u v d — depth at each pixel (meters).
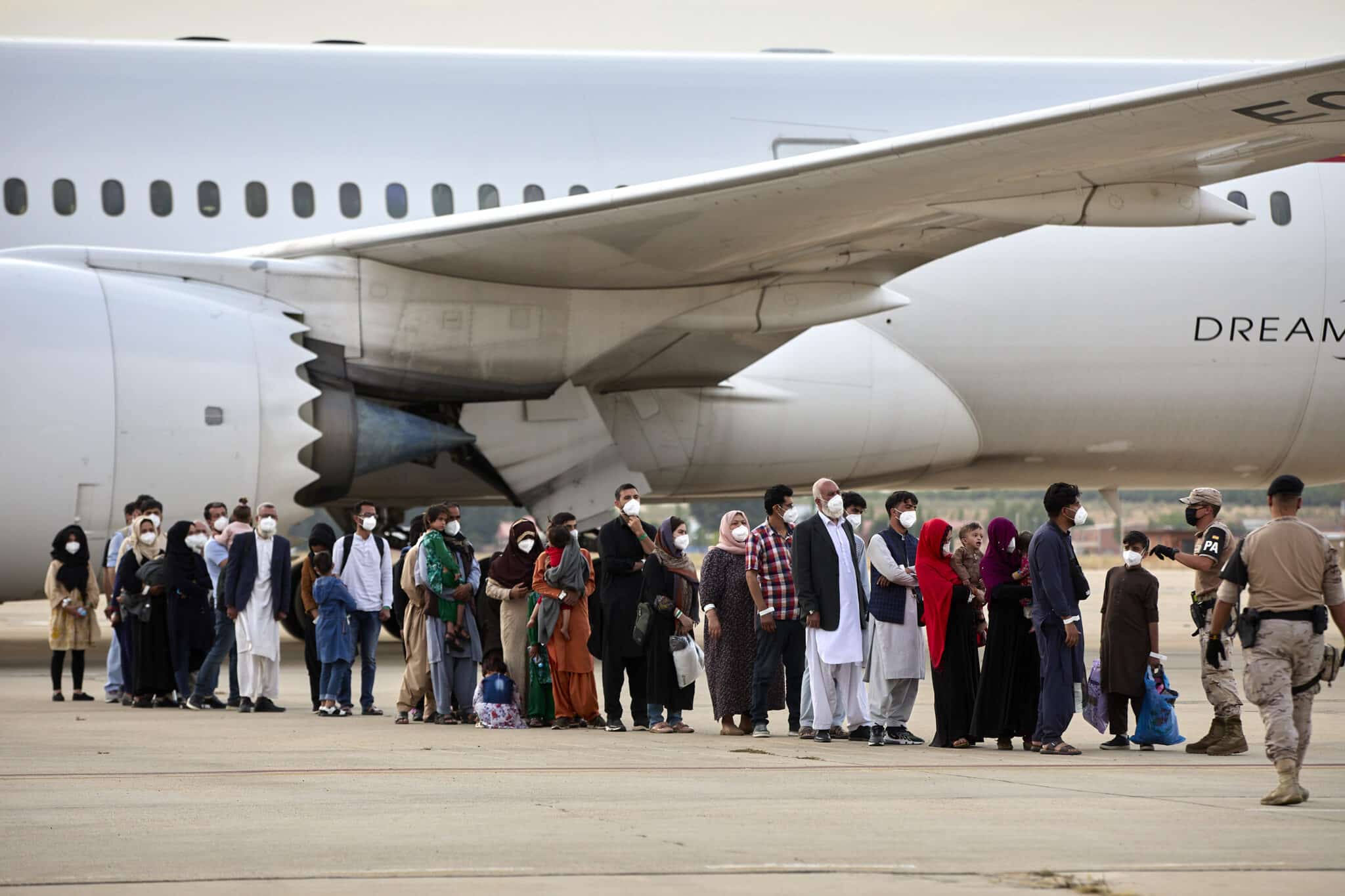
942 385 59.06
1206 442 61.94
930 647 33.19
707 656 35.66
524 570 36.97
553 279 50.75
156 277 48.97
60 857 19.16
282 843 20.17
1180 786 26.62
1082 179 46.38
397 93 55.19
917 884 17.69
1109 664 32.97
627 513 36.25
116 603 41.19
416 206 54.12
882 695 33.38
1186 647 70.56
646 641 35.53
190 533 40.47
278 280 49.41
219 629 40.53
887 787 26.08
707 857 19.25
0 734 33.84
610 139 56.00
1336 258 60.84
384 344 50.34
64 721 37.06
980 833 21.22
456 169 54.66
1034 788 26.06
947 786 26.25
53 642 42.38
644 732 35.72
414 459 51.56
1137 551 32.88
